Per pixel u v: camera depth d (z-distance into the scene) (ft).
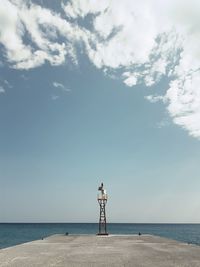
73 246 78.28
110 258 53.93
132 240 100.37
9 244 232.53
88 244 84.53
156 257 55.16
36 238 314.76
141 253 61.77
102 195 140.77
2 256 57.26
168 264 46.42
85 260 51.42
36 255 58.75
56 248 72.95
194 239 291.58
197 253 61.72
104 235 133.49
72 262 49.01
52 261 50.21
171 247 75.25
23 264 46.91
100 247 75.36
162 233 450.71
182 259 52.37
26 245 81.71
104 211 139.64
